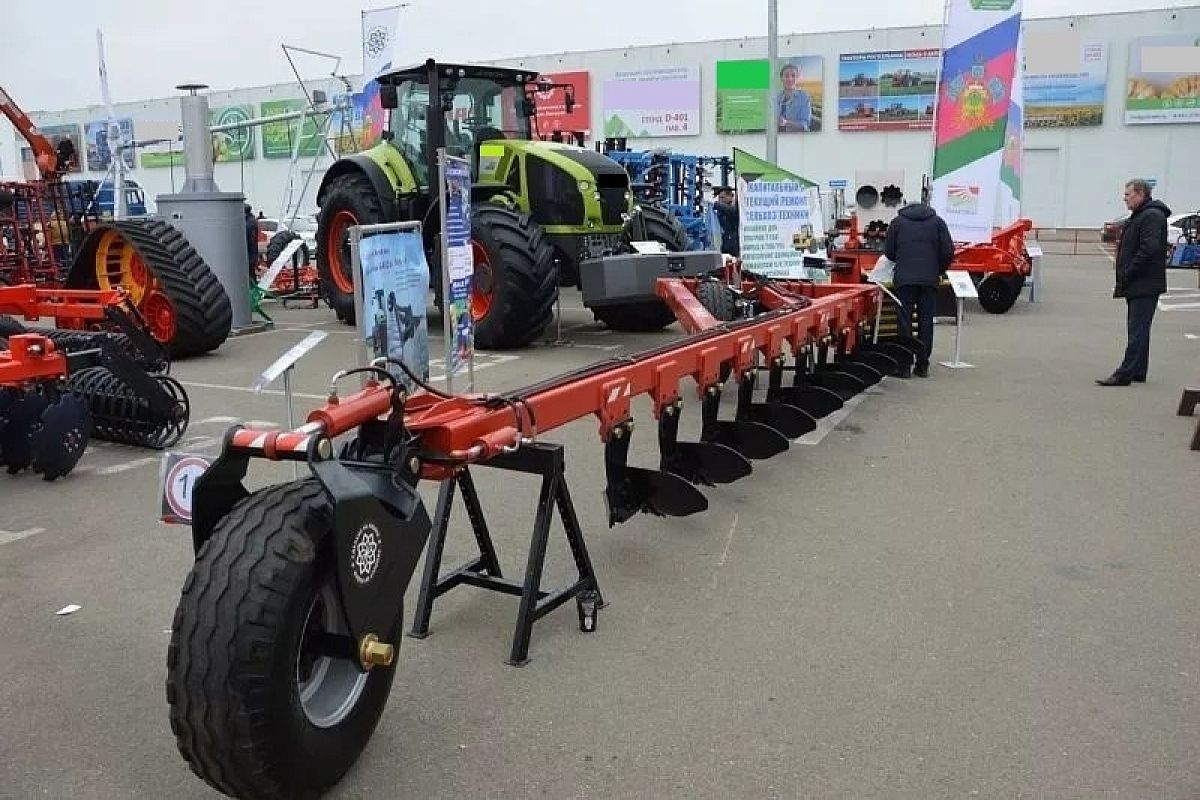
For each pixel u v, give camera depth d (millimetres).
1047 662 3484
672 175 18344
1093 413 7199
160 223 9484
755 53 30781
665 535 4770
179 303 9039
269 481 5594
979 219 10766
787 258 8062
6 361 5430
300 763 2535
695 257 8820
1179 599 3996
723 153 31797
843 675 3406
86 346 6141
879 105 29703
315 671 2775
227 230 10859
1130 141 27250
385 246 3934
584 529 4859
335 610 2703
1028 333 11125
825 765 2883
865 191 15281
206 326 9211
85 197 12945
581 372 4203
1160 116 26828
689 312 7336
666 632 3754
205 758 2424
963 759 2906
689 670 3455
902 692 3289
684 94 31875
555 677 3422
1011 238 12961
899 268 8430
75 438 5586
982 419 7023
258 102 36750
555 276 9453
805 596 4059
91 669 3506
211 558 2467
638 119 32625
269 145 37000
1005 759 2904
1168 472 5719
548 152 9961
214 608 2393
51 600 4066
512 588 3742
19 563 4453
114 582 4246
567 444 6367
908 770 2855
